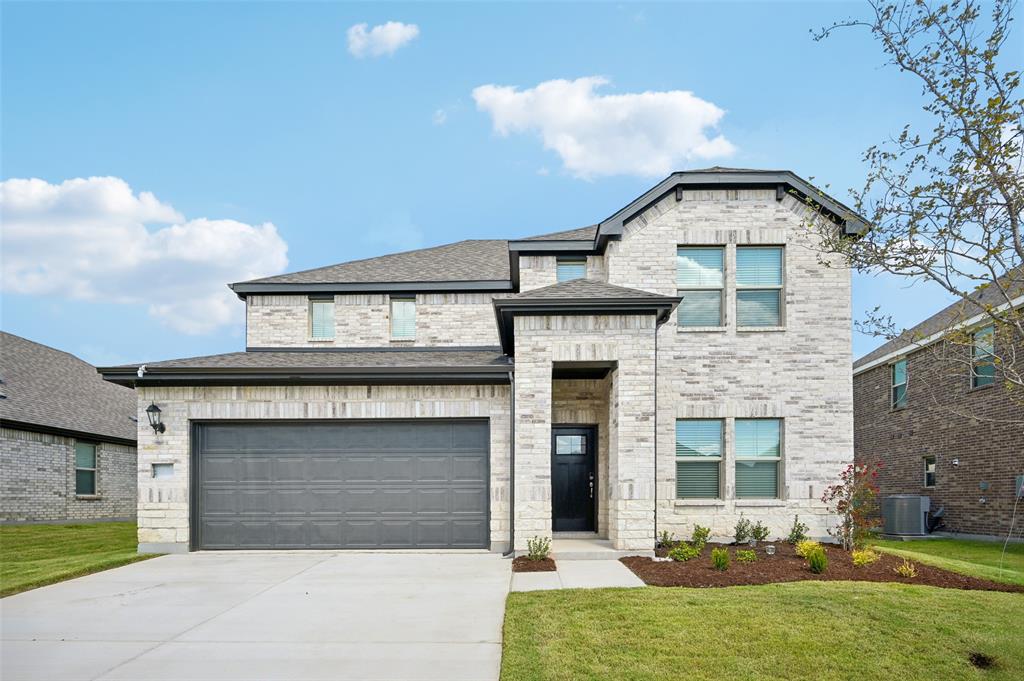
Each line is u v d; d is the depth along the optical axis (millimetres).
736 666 6145
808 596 8219
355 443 13250
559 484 14367
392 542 13023
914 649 6570
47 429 19875
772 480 13672
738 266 14086
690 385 13633
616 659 6285
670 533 13203
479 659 6492
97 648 6906
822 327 13758
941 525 19891
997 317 6488
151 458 13023
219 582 10070
